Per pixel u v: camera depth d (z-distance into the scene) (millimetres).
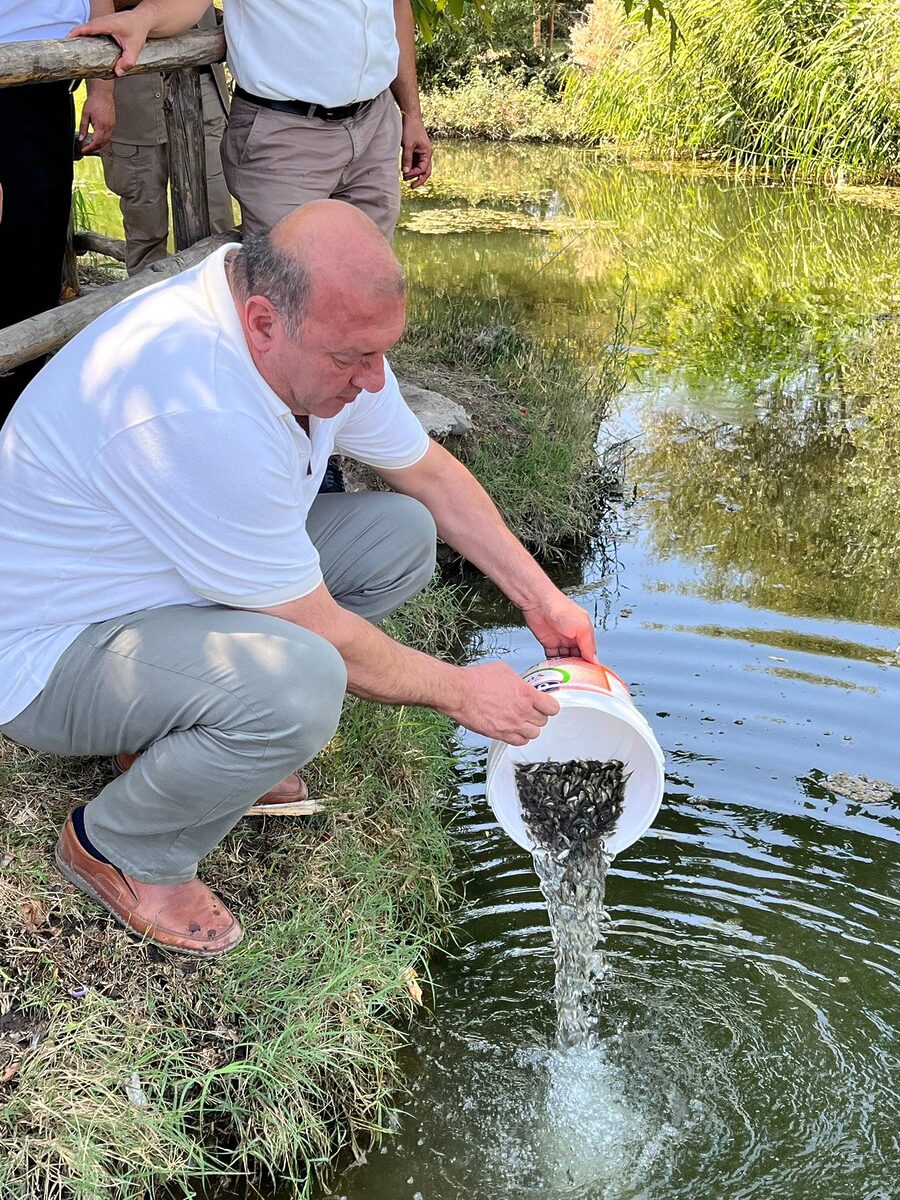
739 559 4742
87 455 2184
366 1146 2443
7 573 2301
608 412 6090
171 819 2357
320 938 2605
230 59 3455
